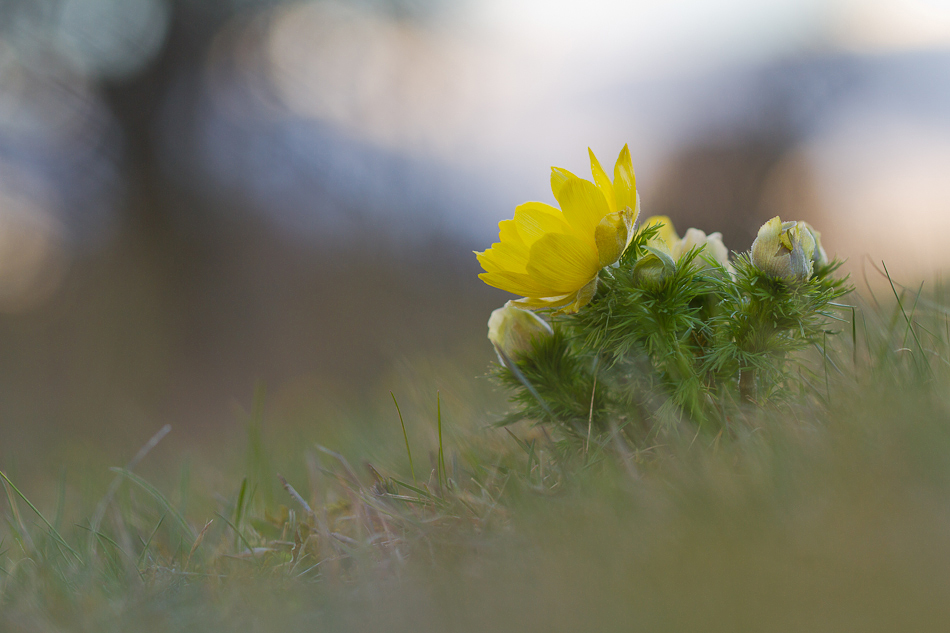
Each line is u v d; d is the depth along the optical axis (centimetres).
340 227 468
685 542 88
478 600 88
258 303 460
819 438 91
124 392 432
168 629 92
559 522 91
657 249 95
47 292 456
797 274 94
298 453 127
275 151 458
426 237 464
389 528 98
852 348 101
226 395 434
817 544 86
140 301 458
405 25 459
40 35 423
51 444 274
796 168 410
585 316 96
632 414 97
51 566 99
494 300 425
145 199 464
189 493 115
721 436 94
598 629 86
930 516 86
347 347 434
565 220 95
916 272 114
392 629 88
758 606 85
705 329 95
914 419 89
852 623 84
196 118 468
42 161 442
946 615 83
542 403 97
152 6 449
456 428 109
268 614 91
